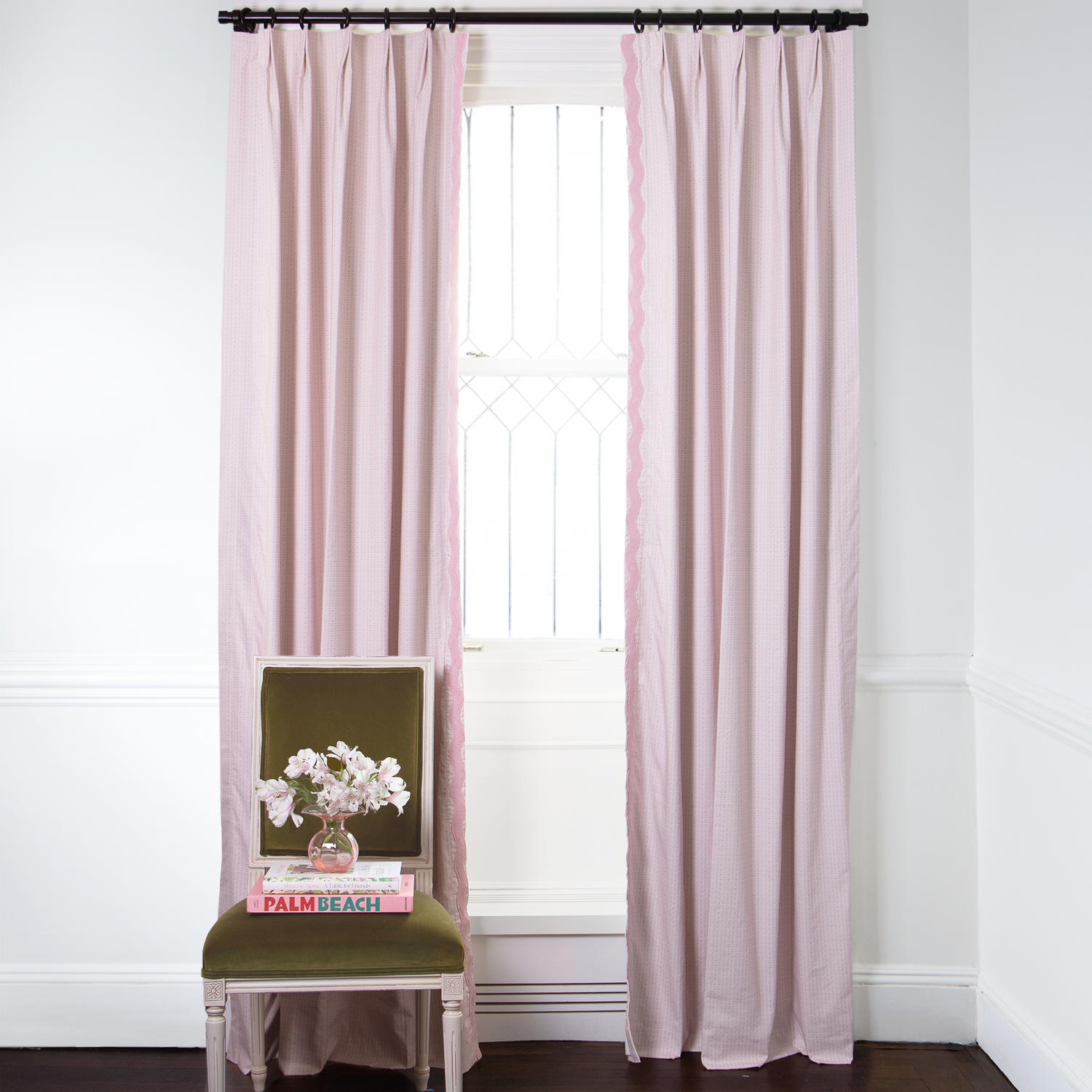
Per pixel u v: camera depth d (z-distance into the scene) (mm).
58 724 2572
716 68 2514
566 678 2877
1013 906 2424
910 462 2600
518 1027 2604
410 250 2480
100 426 2555
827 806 2500
